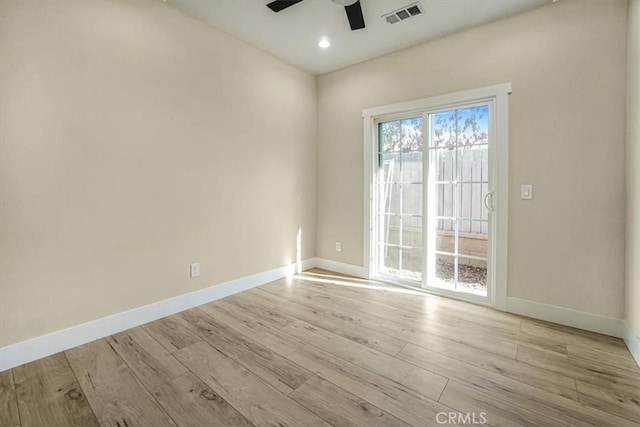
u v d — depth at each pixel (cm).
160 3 261
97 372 191
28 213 200
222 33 308
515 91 272
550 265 262
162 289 272
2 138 189
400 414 155
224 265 321
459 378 185
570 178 251
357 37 315
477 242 304
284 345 224
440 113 322
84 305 227
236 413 156
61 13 209
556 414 155
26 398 168
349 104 389
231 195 325
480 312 283
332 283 367
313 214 428
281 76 373
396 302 308
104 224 235
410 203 352
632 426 147
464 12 269
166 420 152
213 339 233
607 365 197
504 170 279
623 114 229
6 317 194
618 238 234
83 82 220
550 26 255
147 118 256
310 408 160
